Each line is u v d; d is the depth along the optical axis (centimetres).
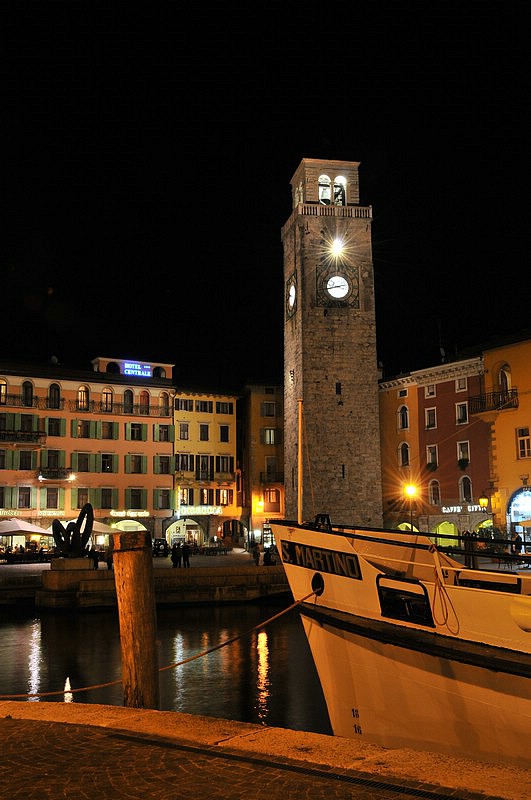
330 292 5888
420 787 581
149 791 593
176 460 7556
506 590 1410
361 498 5659
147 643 929
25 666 2320
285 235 6419
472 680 1082
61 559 3647
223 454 7769
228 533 7806
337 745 692
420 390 6219
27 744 728
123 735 746
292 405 6016
